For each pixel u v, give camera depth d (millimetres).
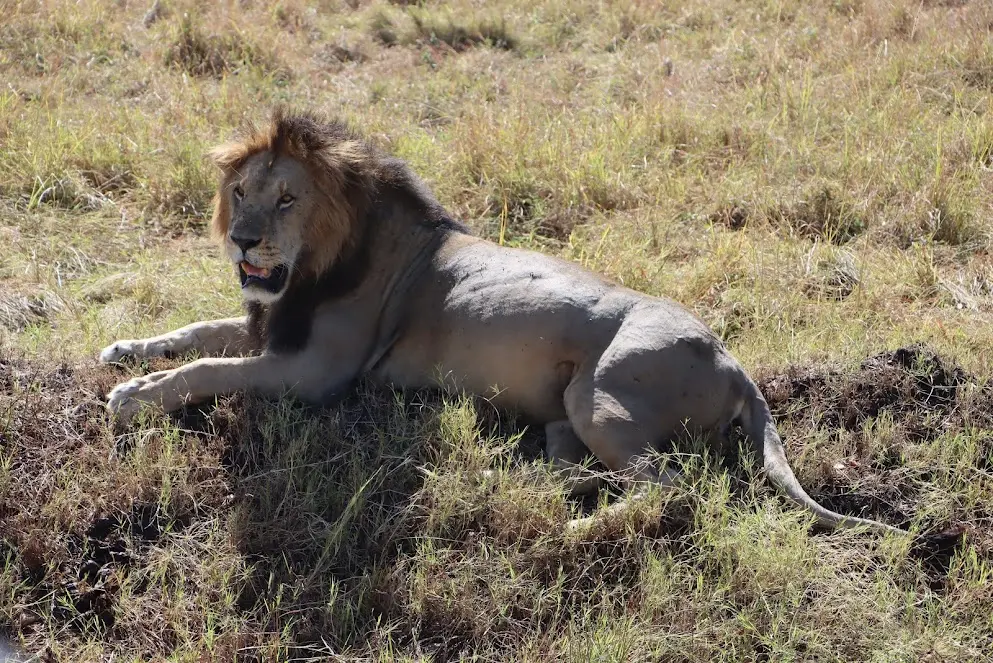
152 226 13867
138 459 8203
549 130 16516
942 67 19344
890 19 21578
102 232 13406
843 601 7363
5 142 14883
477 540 7879
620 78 20375
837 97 18141
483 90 19703
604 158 15539
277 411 8820
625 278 12141
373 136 16094
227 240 9266
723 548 7629
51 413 8734
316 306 9180
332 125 9406
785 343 10836
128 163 15109
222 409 8820
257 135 8992
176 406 8867
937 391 9641
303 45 22406
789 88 18172
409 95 19594
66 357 9672
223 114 17469
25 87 17875
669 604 7328
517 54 22969
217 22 21625
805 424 9352
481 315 8977
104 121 16281
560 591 7520
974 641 7117
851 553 7836
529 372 8844
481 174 15039
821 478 8773
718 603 7344
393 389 9328
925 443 8984
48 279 11898
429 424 8750
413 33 23703
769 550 7555
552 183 14758
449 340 9141
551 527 7930
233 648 6973
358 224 9227
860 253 13242
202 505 8094
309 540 7828
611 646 6891
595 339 8664
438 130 17766
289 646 7031
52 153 14555
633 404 8383
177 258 12883
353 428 8984
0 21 20234
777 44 20594
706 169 15875
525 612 7395
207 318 11031
